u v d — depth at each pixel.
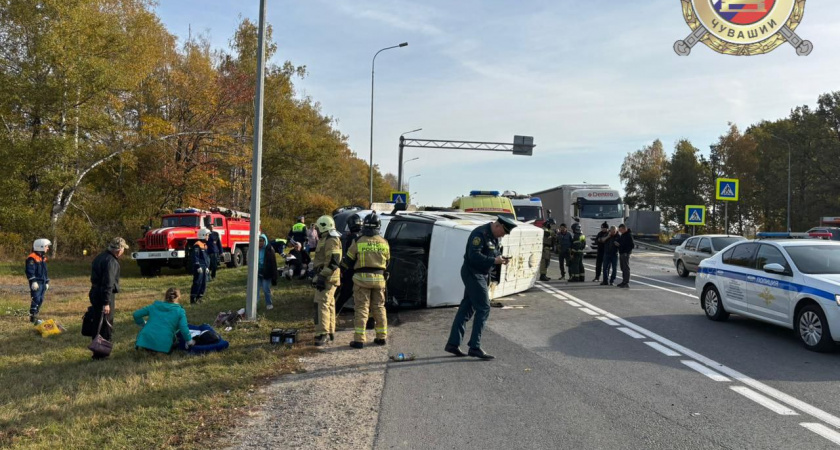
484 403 5.33
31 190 24.16
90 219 26.75
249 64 35.16
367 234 7.90
